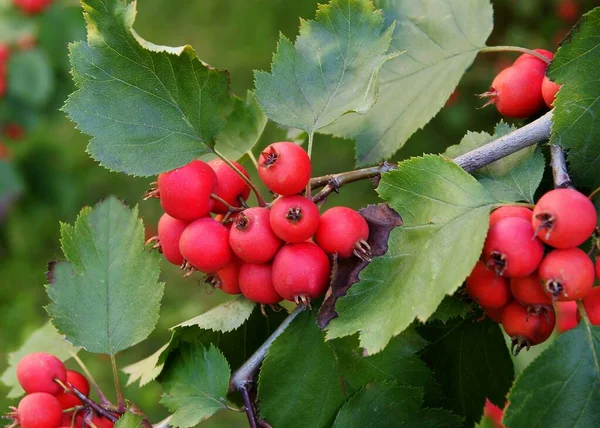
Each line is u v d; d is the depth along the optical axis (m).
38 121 0.95
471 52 0.44
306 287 0.39
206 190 0.40
